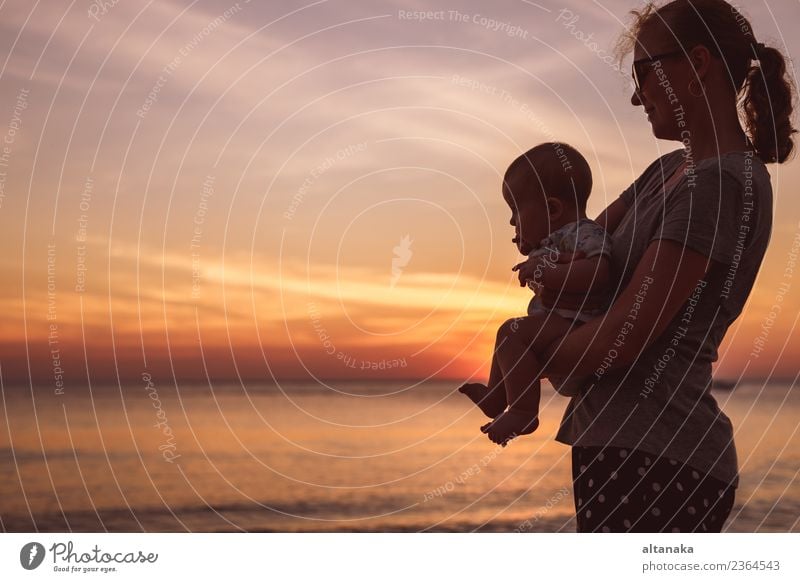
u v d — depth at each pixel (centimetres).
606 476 156
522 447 1355
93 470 1325
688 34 160
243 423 2091
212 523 1041
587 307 179
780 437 1411
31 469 1327
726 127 160
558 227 204
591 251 177
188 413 2169
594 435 158
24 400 2097
